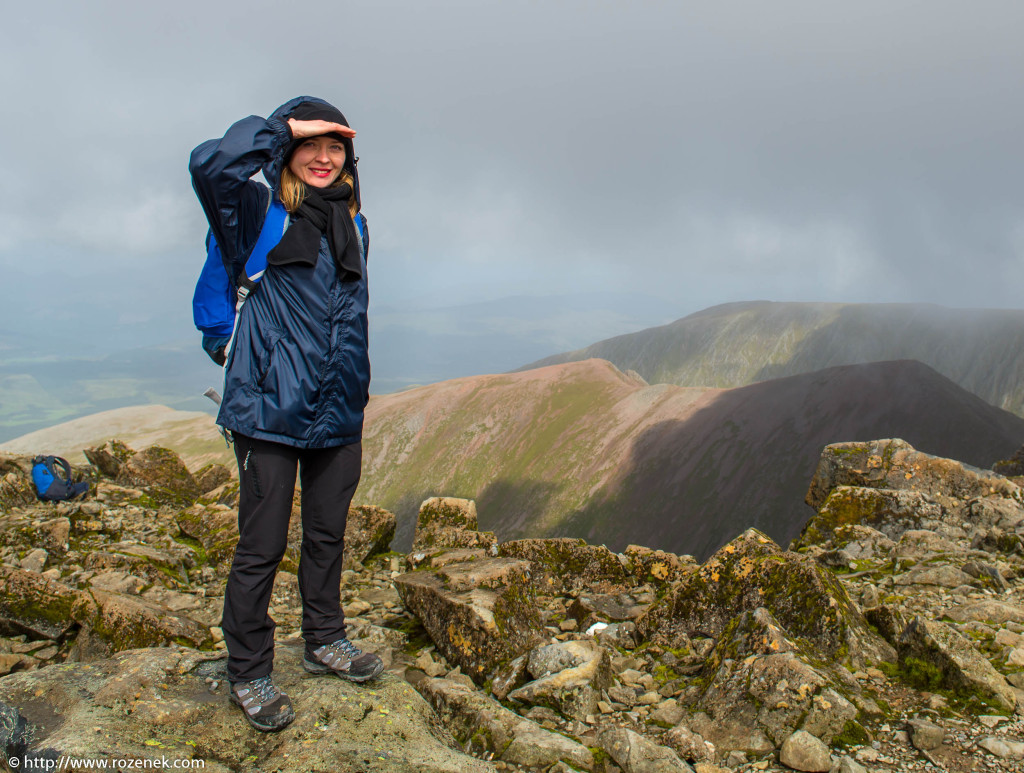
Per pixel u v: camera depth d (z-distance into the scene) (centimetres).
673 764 304
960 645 389
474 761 254
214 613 565
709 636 471
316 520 291
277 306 256
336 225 261
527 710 378
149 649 314
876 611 455
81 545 744
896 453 1002
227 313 271
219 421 261
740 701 359
